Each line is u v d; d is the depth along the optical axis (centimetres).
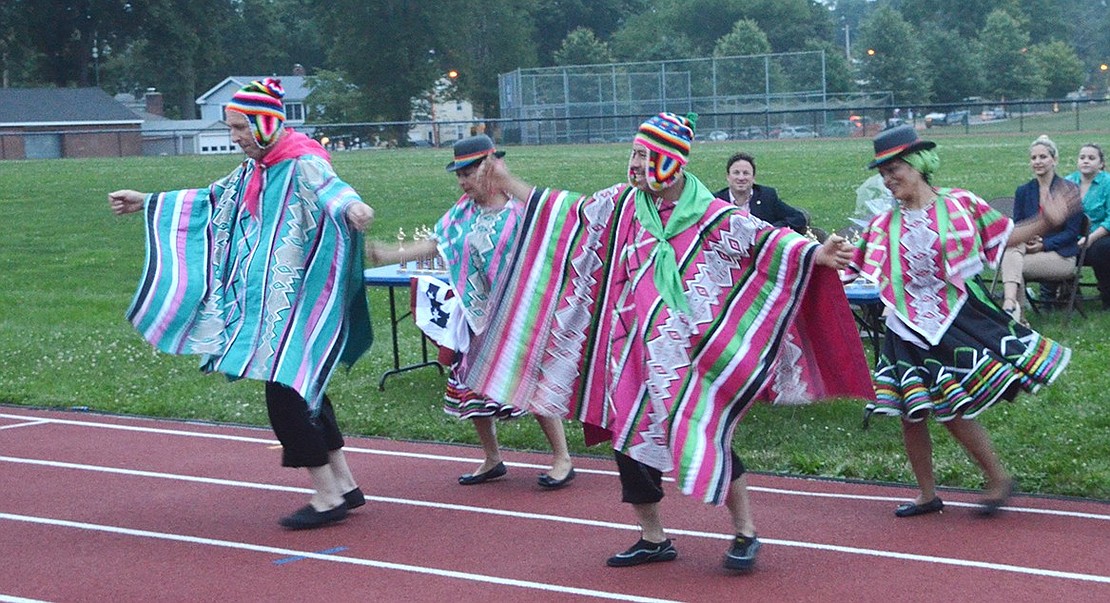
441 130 6581
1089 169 1099
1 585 572
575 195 577
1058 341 991
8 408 974
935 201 602
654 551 572
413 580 564
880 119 4681
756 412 845
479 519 655
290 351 601
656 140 534
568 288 568
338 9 6538
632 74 5106
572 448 800
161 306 622
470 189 603
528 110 5094
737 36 7269
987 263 600
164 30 6850
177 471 773
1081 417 783
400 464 779
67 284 1648
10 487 743
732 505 554
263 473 763
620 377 543
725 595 531
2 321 1373
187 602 544
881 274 609
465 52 7025
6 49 6800
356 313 639
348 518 663
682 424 529
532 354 574
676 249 541
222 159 3994
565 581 556
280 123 613
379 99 6625
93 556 610
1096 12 11769
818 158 3091
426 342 1125
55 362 1123
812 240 571
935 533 606
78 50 6869
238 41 8931
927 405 597
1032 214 1020
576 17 8975
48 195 2698
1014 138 3609
